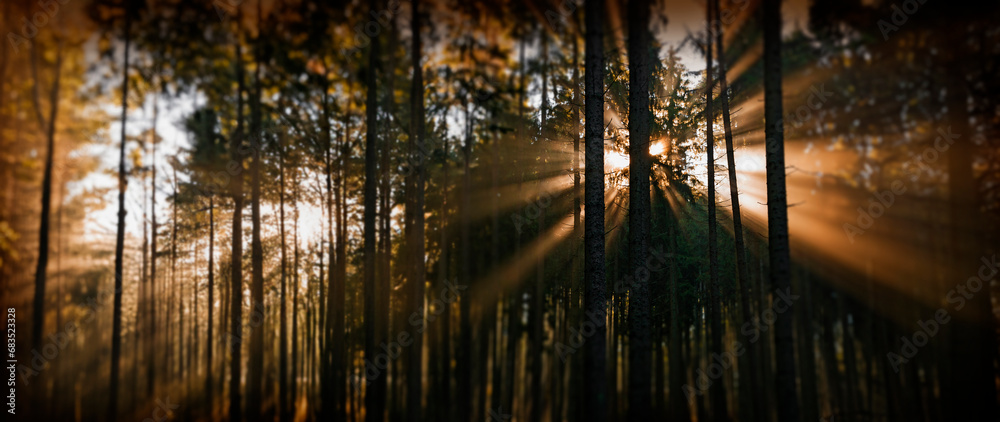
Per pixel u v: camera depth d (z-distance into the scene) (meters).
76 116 8.59
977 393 6.61
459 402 8.38
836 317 7.77
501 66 9.05
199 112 8.95
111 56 8.70
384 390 8.12
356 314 9.28
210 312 9.13
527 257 8.87
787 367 5.84
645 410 6.74
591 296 6.64
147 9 8.74
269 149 9.25
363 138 9.33
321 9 8.84
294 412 8.82
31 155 8.39
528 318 8.70
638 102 7.38
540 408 8.02
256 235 8.77
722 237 8.26
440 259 9.19
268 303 9.41
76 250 8.62
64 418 8.12
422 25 8.99
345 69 9.10
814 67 8.11
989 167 7.02
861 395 7.43
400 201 9.43
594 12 7.10
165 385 8.82
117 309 8.39
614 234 8.50
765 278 8.10
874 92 7.78
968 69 7.05
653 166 8.27
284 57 8.86
